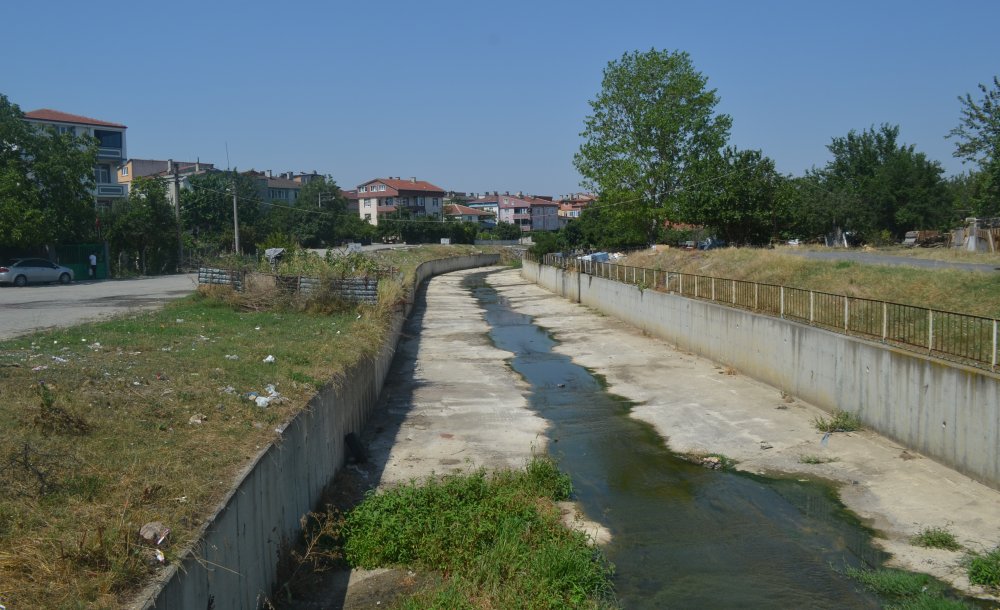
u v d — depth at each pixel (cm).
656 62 4606
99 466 646
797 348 1617
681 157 4678
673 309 2417
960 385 1098
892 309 1431
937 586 797
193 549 527
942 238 4591
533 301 4209
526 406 1656
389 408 1619
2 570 468
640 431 1455
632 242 5006
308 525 891
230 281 2147
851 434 1343
